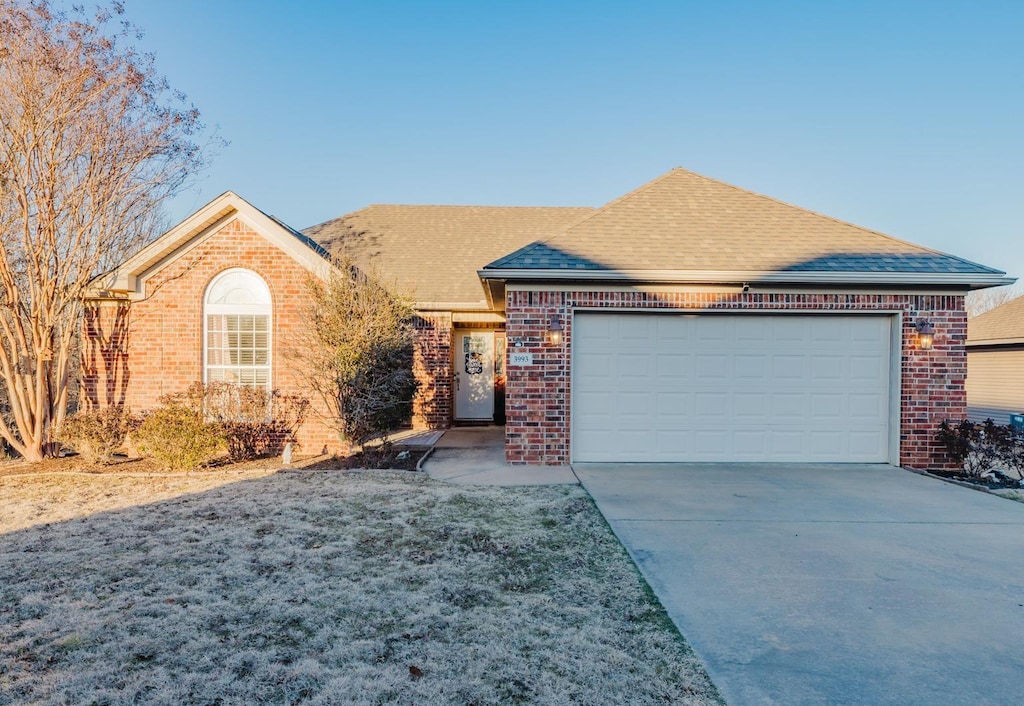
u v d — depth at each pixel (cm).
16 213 1003
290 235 1125
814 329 994
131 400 1122
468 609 428
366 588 466
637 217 1098
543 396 973
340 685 326
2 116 945
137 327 1123
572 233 1046
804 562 528
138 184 1081
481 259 1639
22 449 1032
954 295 977
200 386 1028
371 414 1024
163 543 575
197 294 1122
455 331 1652
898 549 564
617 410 991
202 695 317
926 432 970
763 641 382
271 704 309
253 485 823
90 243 1062
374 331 1037
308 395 1112
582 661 353
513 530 616
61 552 549
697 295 976
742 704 311
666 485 828
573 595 454
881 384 992
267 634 389
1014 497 770
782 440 993
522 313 971
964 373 972
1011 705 313
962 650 373
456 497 748
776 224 1088
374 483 834
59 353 1070
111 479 873
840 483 851
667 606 434
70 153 1006
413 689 322
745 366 993
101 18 995
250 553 546
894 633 395
